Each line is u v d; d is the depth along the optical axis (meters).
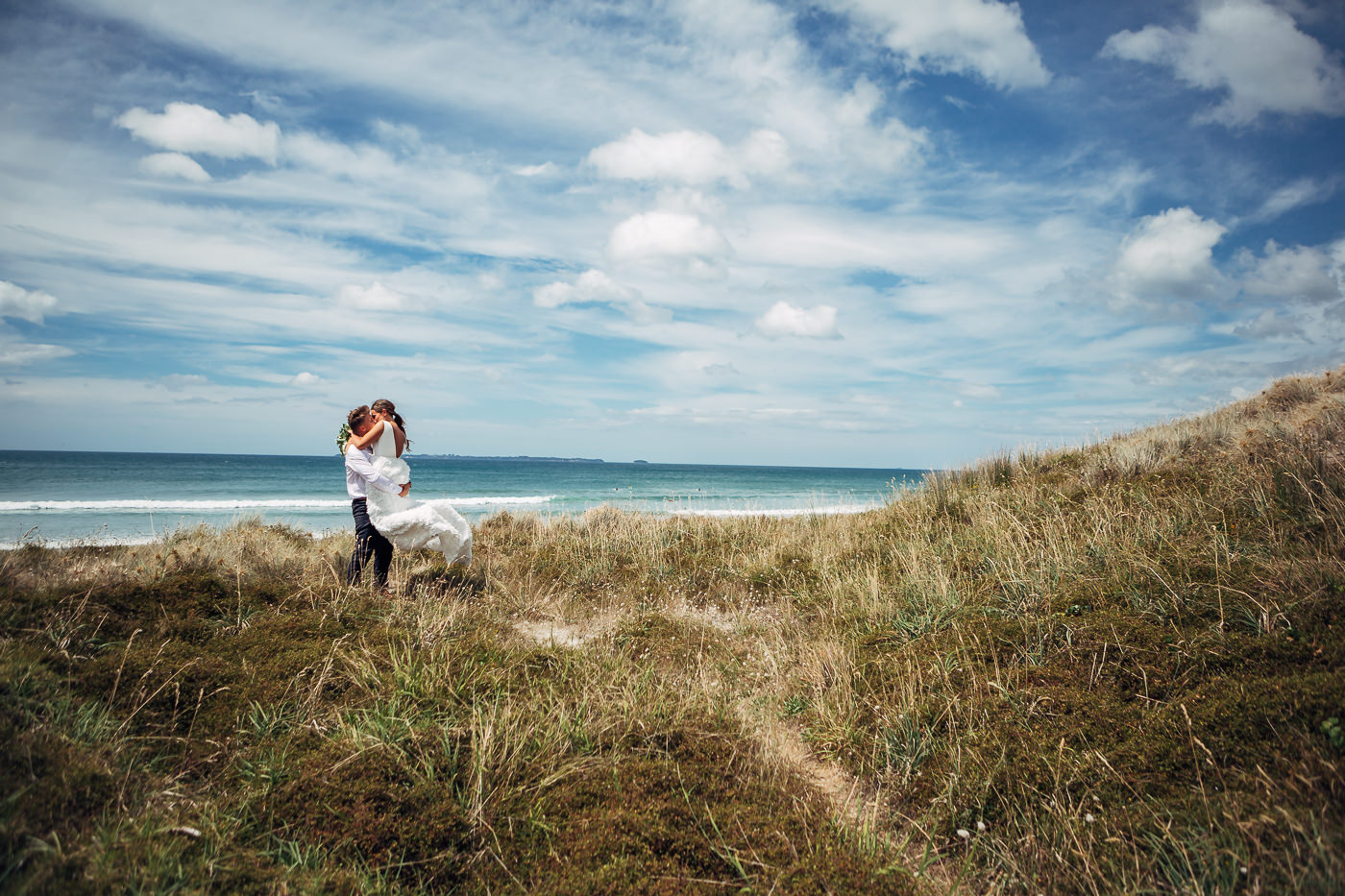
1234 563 4.75
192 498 31.56
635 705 3.87
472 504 33.34
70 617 4.41
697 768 3.35
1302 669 3.41
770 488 56.41
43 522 20.20
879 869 2.65
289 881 2.37
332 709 3.67
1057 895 2.58
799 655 5.28
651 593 7.28
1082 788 3.10
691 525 10.50
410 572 6.90
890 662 4.69
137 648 4.13
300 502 29.42
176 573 5.84
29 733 2.81
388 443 6.39
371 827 2.69
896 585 6.33
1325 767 2.68
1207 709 3.29
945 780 3.36
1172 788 2.95
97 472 49.78
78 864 2.19
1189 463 7.46
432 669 4.08
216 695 3.77
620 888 2.45
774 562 8.20
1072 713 3.63
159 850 2.37
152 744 3.23
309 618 5.00
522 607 6.49
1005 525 7.15
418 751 3.22
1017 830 2.97
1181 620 4.21
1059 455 10.27
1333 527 4.82
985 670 4.26
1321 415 7.09
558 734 3.44
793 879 2.54
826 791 3.50
